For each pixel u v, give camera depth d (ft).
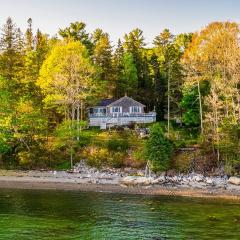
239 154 205.98
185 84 240.94
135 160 222.48
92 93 258.78
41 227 113.39
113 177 205.67
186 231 111.96
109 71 317.83
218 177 203.10
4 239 101.35
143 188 183.21
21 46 329.52
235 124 208.54
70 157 229.25
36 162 225.76
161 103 310.65
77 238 104.01
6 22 298.35
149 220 123.95
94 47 331.77
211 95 229.66
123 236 107.04
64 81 230.68
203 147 223.92
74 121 227.81
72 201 152.87
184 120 264.93
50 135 240.12
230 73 220.02
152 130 215.51
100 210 137.49
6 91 235.61
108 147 235.20
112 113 286.66
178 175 207.21
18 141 232.53
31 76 268.62
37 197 160.25
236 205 148.05
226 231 111.75
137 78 325.21
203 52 233.55
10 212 131.64
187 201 155.22
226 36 234.38
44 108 241.35
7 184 190.19
